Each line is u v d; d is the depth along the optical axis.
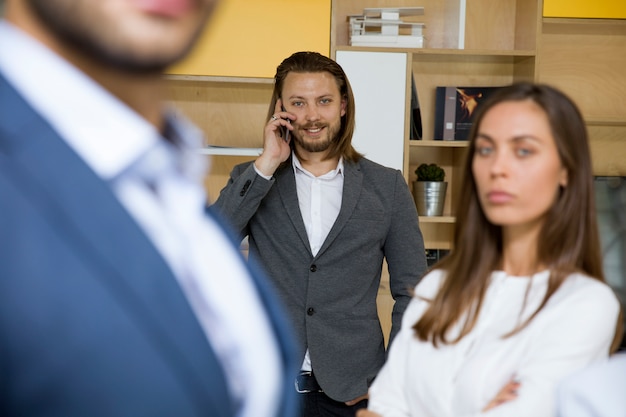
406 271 2.27
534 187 1.34
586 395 0.71
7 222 0.30
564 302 1.31
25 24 0.34
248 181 2.22
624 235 3.63
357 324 2.21
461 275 1.44
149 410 0.32
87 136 0.35
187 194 0.41
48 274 0.30
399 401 1.46
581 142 1.38
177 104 3.79
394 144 3.55
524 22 3.71
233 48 3.52
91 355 0.31
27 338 0.30
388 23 3.57
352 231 2.23
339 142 2.34
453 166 3.88
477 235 1.46
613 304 1.32
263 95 3.81
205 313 0.41
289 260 2.24
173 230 0.38
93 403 0.31
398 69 3.54
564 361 1.25
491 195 1.37
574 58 3.94
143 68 0.35
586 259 1.39
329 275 2.21
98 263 0.31
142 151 0.36
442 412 1.36
